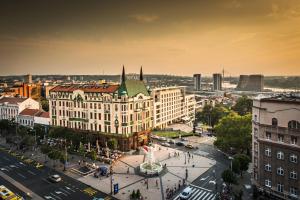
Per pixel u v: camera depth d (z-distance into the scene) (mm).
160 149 125750
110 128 123312
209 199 73562
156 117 176625
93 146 125250
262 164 70812
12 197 70938
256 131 73188
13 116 174500
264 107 70000
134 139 124625
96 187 82125
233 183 76750
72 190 79812
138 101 126562
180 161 108062
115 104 121000
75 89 137000
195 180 87938
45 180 87562
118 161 108000
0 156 113750
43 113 158125
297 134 63156
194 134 156875
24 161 107250
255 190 71438
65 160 96812
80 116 133625
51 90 144750
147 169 93938
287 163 65250
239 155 87250
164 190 80188
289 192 65188
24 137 125750
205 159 110812
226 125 116000
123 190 80062
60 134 126438
